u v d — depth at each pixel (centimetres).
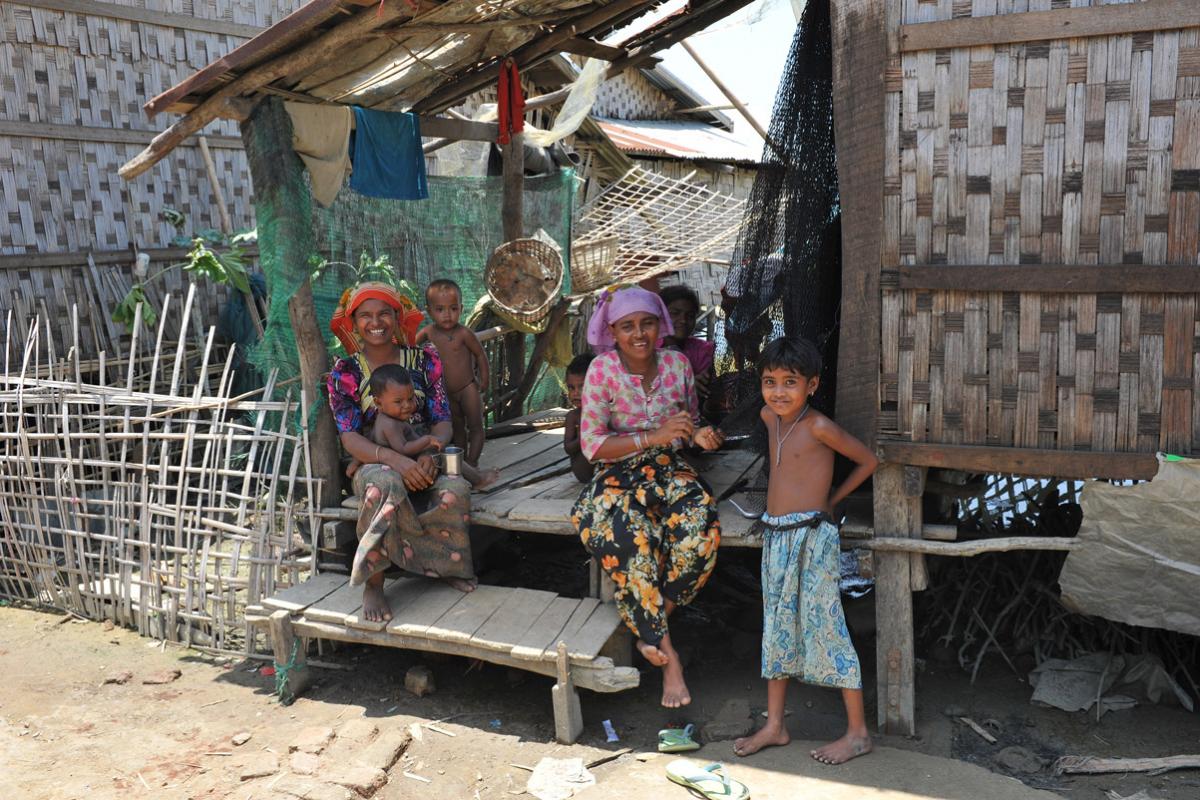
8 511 506
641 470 360
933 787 299
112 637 458
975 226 310
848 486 329
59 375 629
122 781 322
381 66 447
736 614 460
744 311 376
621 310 349
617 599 349
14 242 643
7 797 313
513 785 314
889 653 337
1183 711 346
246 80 402
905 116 313
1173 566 308
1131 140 291
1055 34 292
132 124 705
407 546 386
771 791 300
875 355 326
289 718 369
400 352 420
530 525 392
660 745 331
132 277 704
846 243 326
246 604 460
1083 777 306
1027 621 392
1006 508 414
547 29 488
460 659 415
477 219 688
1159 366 297
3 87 634
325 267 539
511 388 684
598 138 990
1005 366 314
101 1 677
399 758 333
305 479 432
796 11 439
